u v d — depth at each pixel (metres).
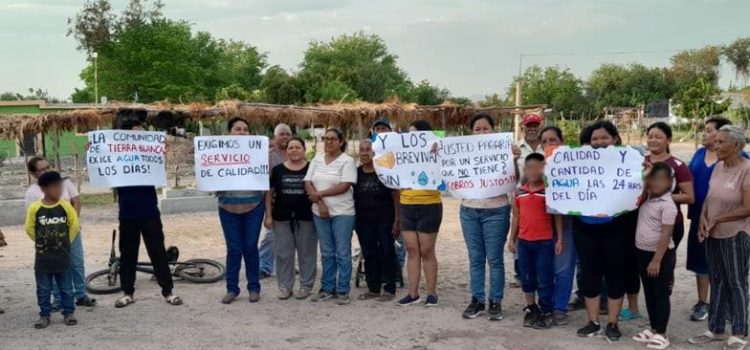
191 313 7.04
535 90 66.25
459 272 9.11
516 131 21.89
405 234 7.15
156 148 7.32
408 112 19.31
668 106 61.59
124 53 48.16
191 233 13.07
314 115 18.58
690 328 6.40
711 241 5.83
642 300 7.45
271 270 8.78
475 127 6.88
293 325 6.61
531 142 7.36
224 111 17.75
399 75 77.81
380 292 7.71
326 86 52.72
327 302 7.44
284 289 7.59
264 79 53.50
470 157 6.64
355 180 7.31
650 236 5.76
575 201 5.98
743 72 79.44
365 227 7.41
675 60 82.06
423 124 7.07
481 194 6.61
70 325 6.61
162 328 6.52
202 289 8.12
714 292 5.89
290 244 7.55
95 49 48.97
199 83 51.03
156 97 47.12
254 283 7.51
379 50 79.81
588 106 64.31
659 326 5.86
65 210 6.58
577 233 6.08
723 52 80.44
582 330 6.16
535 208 6.32
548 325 6.41
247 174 7.25
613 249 5.89
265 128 18.97
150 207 7.31
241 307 7.27
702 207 6.25
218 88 54.91
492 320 6.70
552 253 6.42
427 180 6.93
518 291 7.92
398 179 6.98
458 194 6.70
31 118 17.67
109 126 18.02
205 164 7.22
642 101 68.88
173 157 26.61
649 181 5.69
